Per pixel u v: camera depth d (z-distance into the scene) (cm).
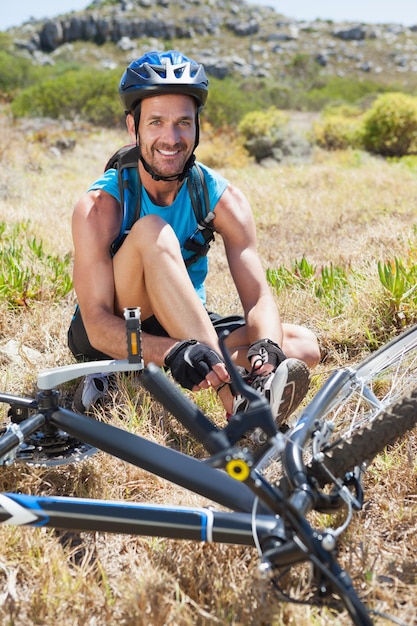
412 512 204
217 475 175
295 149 1420
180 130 241
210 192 261
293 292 379
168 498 217
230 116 1977
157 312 230
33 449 206
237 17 9306
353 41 9038
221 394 221
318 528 198
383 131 1573
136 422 252
